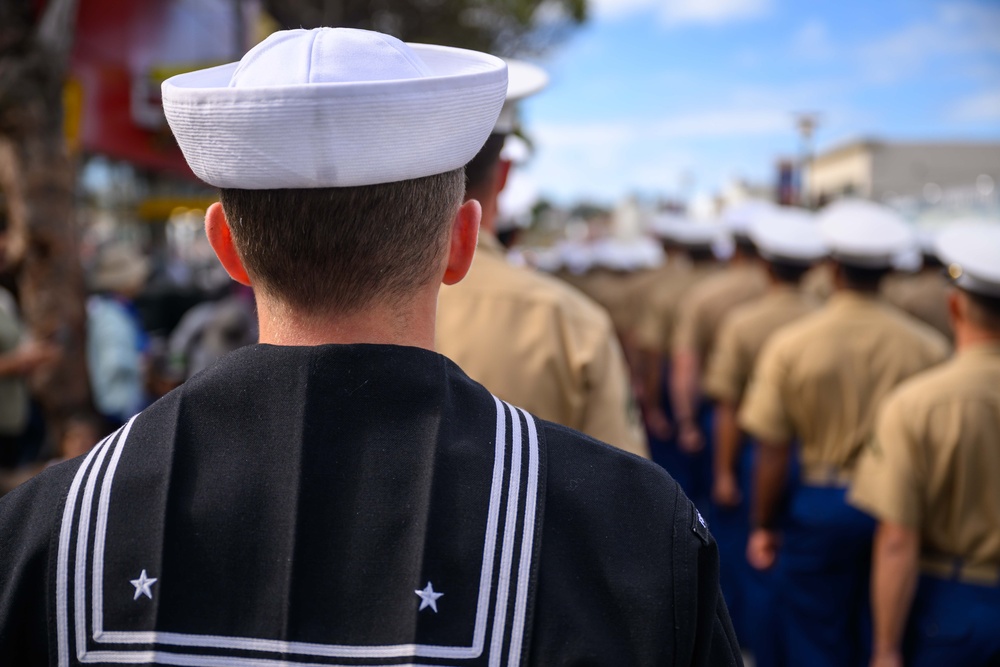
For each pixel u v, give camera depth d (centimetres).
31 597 77
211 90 76
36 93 244
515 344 172
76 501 78
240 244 83
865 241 304
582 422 176
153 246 1102
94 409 265
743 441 410
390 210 80
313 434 79
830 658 309
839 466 308
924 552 237
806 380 308
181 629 75
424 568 75
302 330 83
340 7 1361
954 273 232
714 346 506
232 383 82
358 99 75
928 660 233
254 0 1054
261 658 74
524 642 75
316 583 76
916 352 305
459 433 81
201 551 77
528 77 179
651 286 683
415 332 85
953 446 226
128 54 959
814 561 308
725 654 82
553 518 79
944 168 2484
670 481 84
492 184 175
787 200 1358
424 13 1661
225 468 79
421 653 73
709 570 80
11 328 325
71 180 254
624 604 77
